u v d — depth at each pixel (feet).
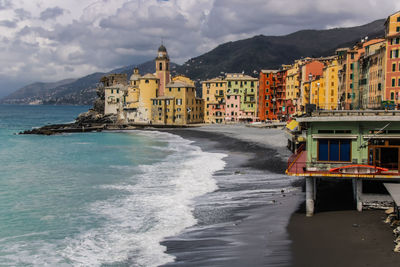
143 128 531.09
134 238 92.84
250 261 75.92
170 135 418.92
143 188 142.72
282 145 257.96
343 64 330.54
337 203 109.09
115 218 107.96
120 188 143.54
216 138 343.46
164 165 195.31
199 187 142.10
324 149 98.53
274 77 525.75
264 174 161.99
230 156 226.38
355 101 312.71
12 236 95.14
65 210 116.37
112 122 592.60
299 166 104.83
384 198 99.40
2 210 116.57
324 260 73.51
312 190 98.99
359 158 97.04
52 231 98.43
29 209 117.70
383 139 96.27
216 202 120.67
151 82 556.92
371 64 278.46
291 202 114.11
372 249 75.66
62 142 340.59
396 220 87.71
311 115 101.35
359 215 96.43
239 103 557.33
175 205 119.03
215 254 80.94
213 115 571.69
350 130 97.30
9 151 267.59
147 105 558.97
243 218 103.35
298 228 91.09
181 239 91.25
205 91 581.94
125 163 204.03
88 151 265.13
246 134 358.43
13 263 80.38
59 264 79.77
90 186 147.54
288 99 499.10
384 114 98.37
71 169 186.29
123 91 595.47
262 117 531.09
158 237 93.15
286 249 80.07
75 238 93.50
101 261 80.53
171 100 540.52
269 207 110.93
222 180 153.07
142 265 77.92
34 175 171.63
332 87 370.12
